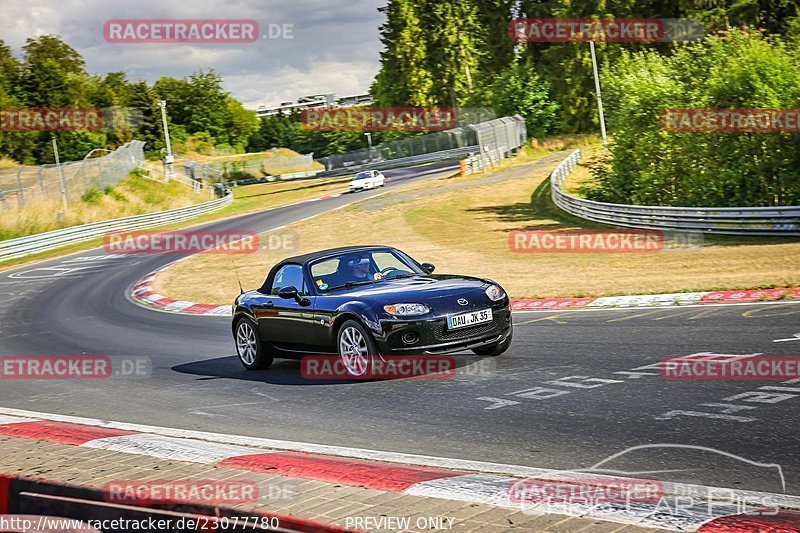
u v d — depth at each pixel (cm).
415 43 9262
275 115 11781
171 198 5309
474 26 9275
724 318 1061
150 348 1312
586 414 647
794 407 611
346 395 812
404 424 673
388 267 965
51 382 1081
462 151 7612
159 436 659
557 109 7262
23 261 3531
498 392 756
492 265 2128
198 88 10694
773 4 5334
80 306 2098
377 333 833
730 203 2439
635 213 2631
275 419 739
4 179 5209
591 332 1055
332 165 8506
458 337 845
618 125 3131
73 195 4572
